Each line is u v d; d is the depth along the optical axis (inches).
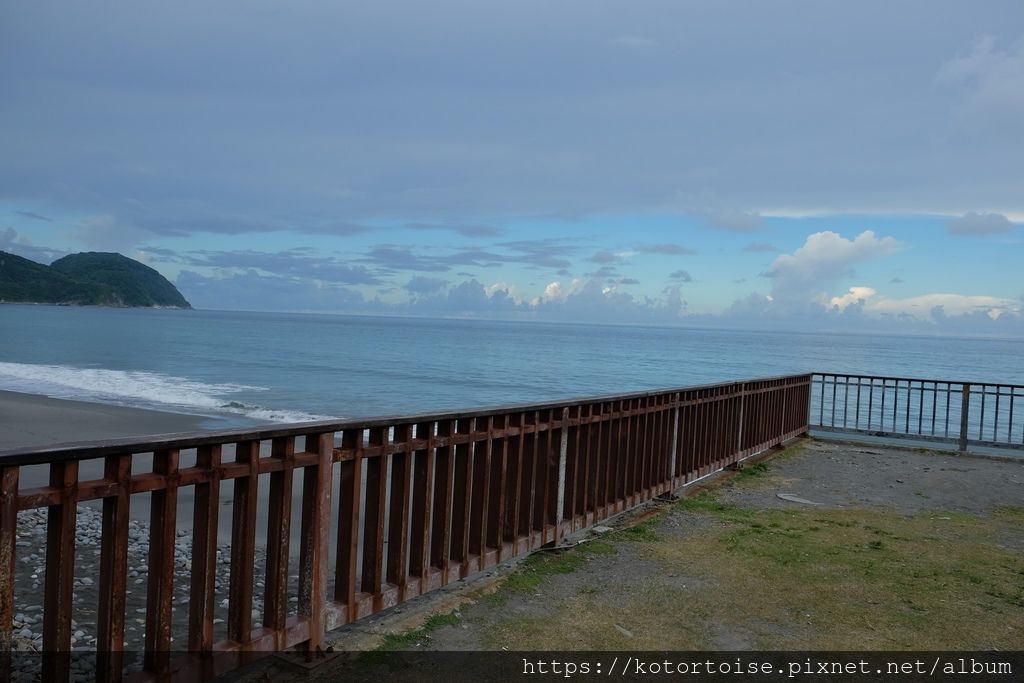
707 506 303.1
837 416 1123.9
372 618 174.6
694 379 1875.0
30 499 101.6
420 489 176.1
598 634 172.9
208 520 126.2
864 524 281.9
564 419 231.8
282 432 136.5
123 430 721.6
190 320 6456.7
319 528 148.3
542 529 225.8
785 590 206.2
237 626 134.1
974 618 190.1
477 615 180.9
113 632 113.1
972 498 338.6
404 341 3540.8
